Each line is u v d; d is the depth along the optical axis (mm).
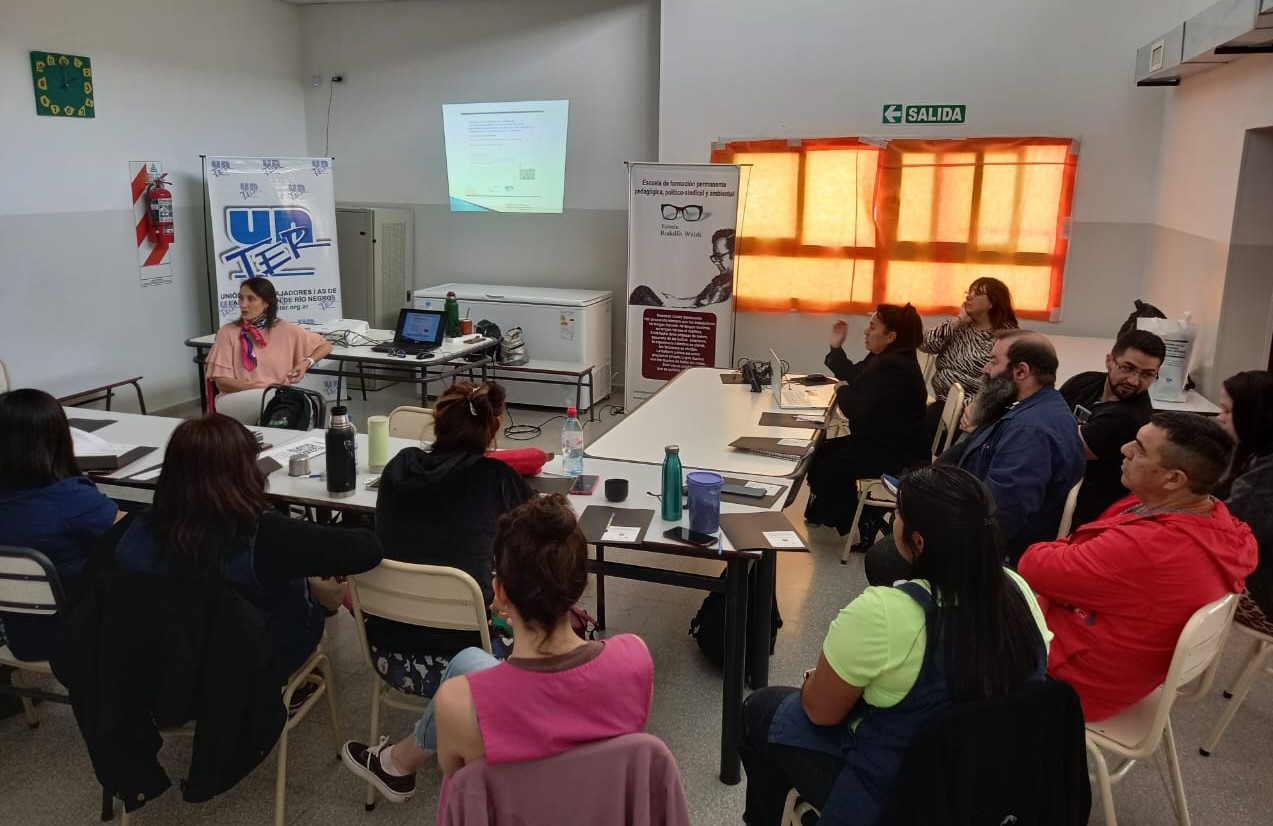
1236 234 4086
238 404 3949
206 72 6285
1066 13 5293
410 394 6828
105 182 5605
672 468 2510
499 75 6738
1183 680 1916
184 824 2271
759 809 1896
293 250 6328
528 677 1305
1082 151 5434
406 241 7141
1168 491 2004
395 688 2283
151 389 6102
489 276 7148
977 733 1405
